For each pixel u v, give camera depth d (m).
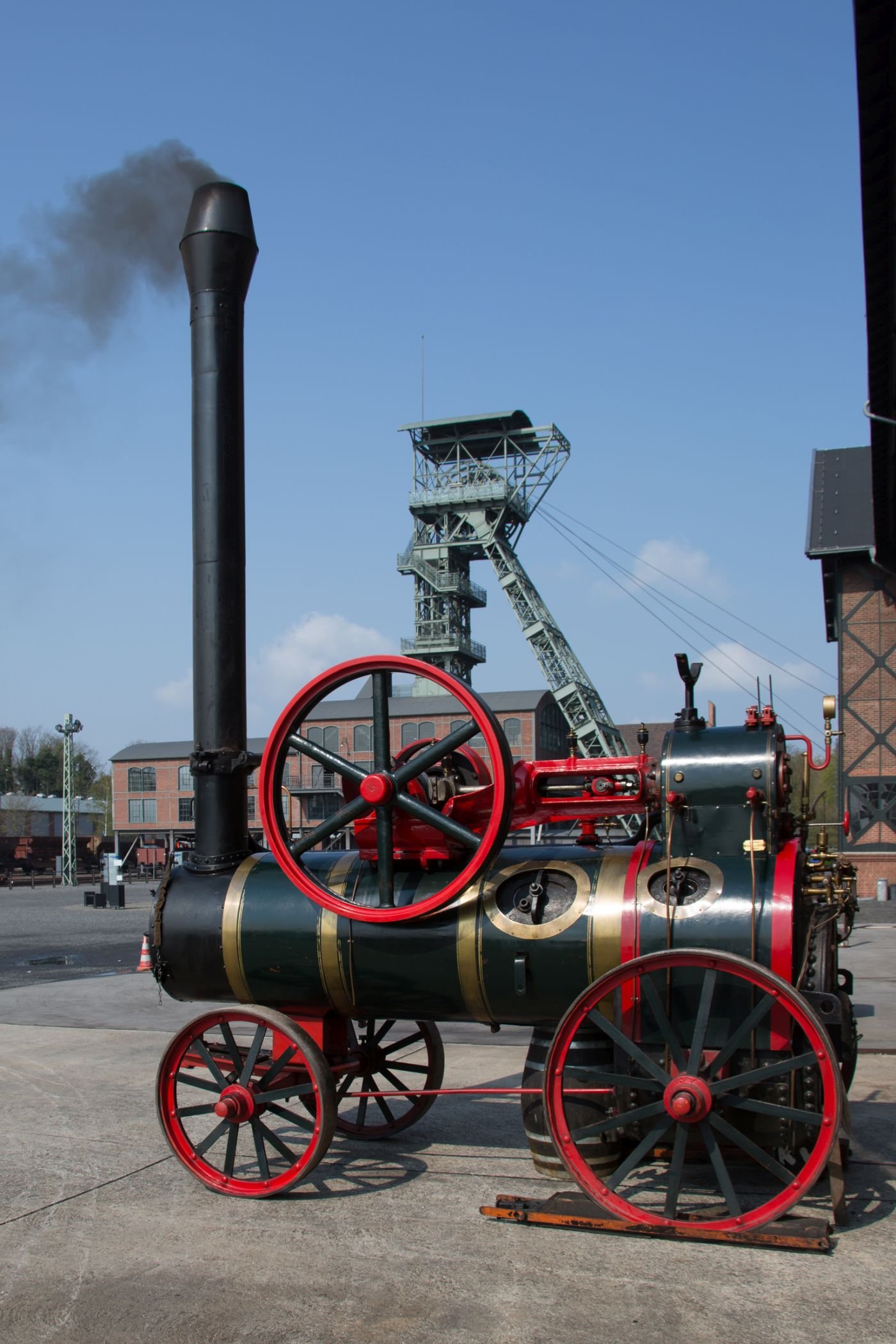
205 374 6.18
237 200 6.32
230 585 6.07
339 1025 5.89
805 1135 4.73
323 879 5.61
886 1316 3.86
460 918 5.18
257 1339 3.79
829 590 32.69
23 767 111.56
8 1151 6.23
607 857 5.23
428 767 5.16
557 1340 3.72
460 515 54.56
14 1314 4.04
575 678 50.44
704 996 4.53
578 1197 4.96
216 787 5.95
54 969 16.80
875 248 14.45
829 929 5.25
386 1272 4.34
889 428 19.61
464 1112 7.03
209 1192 5.43
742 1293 4.05
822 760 5.25
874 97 11.91
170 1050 5.58
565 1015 4.71
